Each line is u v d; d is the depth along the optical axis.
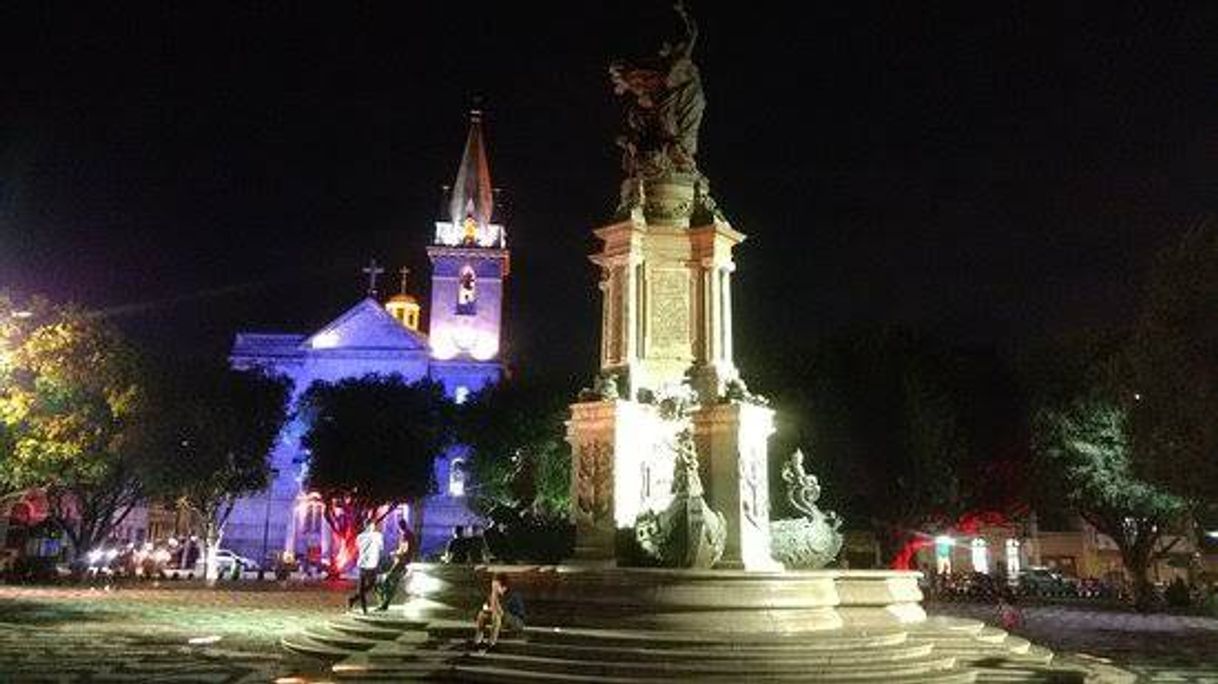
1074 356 47.03
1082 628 32.38
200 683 15.38
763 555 18.19
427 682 13.47
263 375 61.22
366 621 17.78
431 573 18.25
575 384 61.91
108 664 17.94
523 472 20.52
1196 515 45.31
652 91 21.19
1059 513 53.38
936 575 55.53
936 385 45.03
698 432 18.75
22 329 31.45
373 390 65.94
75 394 33.28
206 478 53.09
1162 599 51.22
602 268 20.64
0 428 30.70
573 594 15.41
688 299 20.09
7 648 20.39
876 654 13.74
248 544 80.88
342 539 65.94
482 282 87.31
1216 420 28.36
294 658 17.41
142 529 82.12
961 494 49.19
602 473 17.94
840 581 16.58
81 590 43.97
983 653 16.17
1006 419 48.53
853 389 44.62
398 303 100.00
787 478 20.34
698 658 13.05
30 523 56.56
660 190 20.70
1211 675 19.42
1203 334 28.70
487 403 64.56
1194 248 29.16
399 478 63.38
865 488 45.09
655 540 16.75
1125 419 35.16
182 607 33.72
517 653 13.94
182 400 50.50
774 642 13.74
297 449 82.94
